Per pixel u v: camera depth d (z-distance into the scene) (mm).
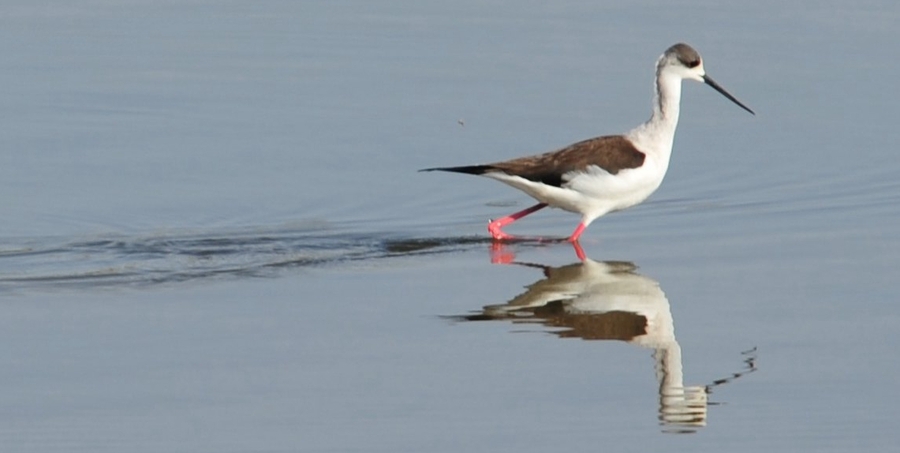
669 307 13648
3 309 13477
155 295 13922
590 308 13609
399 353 12430
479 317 13352
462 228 16500
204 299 13836
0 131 20281
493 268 14930
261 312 13461
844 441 10711
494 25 24328
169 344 12602
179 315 13352
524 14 24891
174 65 22953
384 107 20953
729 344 12656
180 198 17750
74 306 13594
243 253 15445
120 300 13773
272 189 18062
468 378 11883
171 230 16438
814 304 13625
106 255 15328
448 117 20406
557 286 14266
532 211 15961
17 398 11422
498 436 10766
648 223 16562
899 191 17344
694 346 12641
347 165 18906
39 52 23375
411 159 19047
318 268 14898
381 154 19250
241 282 14414
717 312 13500
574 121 19984
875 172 18062
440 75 22109
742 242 15727
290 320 13242
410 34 24047
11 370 11977
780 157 18766
